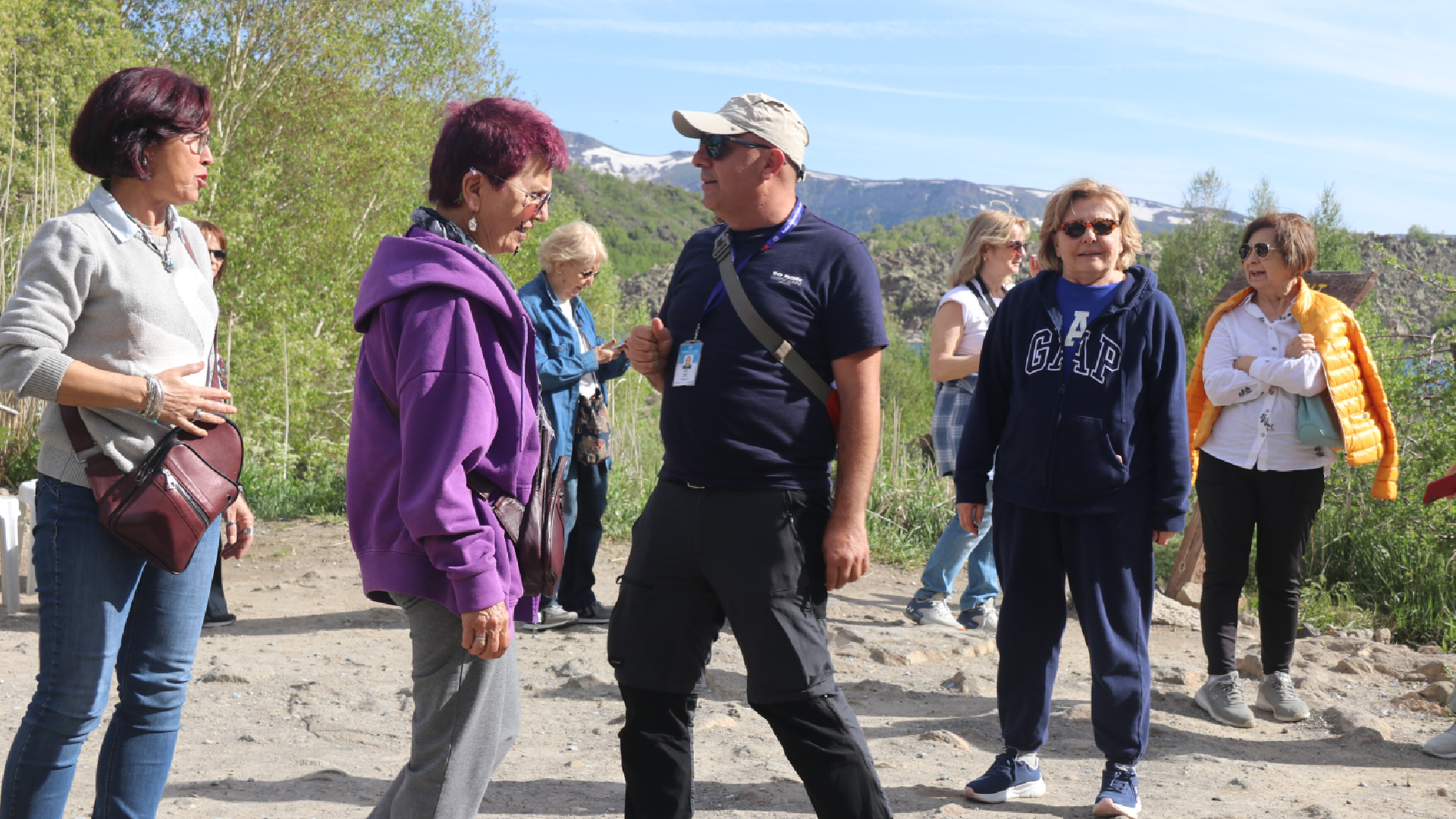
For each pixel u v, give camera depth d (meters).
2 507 5.41
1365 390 4.31
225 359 11.52
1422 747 4.00
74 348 2.31
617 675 2.62
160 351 2.38
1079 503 3.22
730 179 2.49
